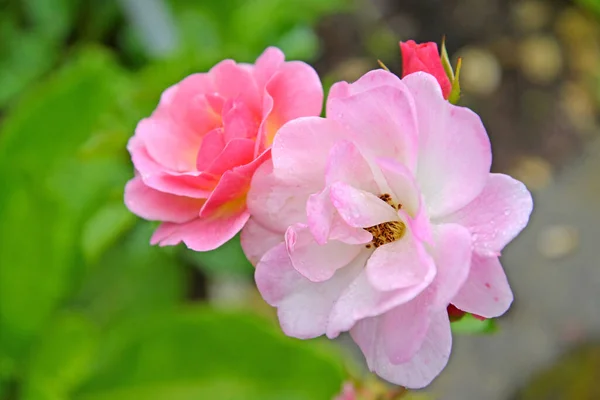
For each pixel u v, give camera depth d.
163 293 0.59
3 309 0.50
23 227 0.49
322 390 0.49
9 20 0.64
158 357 0.50
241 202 0.33
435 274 0.30
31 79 0.62
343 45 0.81
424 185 0.31
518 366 0.67
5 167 0.50
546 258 0.74
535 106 0.84
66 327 0.51
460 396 0.66
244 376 0.49
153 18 0.59
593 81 0.86
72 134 0.52
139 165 0.33
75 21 0.66
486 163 0.30
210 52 0.53
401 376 0.31
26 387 0.50
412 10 0.86
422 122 0.31
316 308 0.32
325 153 0.32
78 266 0.50
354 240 0.32
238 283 0.66
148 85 0.51
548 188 0.79
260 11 0.62
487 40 0.86
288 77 0.33
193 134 0.34
